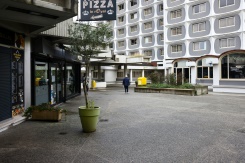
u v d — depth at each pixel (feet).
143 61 98.99
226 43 102.94
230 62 69.51
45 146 17.99
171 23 125.08
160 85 71.56
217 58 71.20
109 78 159.84
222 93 67.46
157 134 21.44
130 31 167.02
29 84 31.68
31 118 28.40
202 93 64.03
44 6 20.86
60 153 16.42
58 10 21.84
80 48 37.40
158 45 147.43
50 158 15.48
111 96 59.82
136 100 49.83
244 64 66.64
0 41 24.82
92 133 21.89
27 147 17.76
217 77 72.08
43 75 36.68
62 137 20.53
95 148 17.49
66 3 22.75
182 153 16.37
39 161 14.96
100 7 27.96
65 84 47.32
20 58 29.68
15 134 21.62
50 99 39.27
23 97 30.48
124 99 52.01
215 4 105.40
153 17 149.38
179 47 122.72
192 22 115.14
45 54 34.42
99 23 39.17
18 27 28.35
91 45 37.55
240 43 97.71
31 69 32.68
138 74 151.84
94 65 110.32
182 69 99.76
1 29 25.04
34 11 22.08
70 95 55.01
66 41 41.39
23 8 21.13
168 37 126.82
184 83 69.26
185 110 35.68
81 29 36.63
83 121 22.07
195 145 18.13
